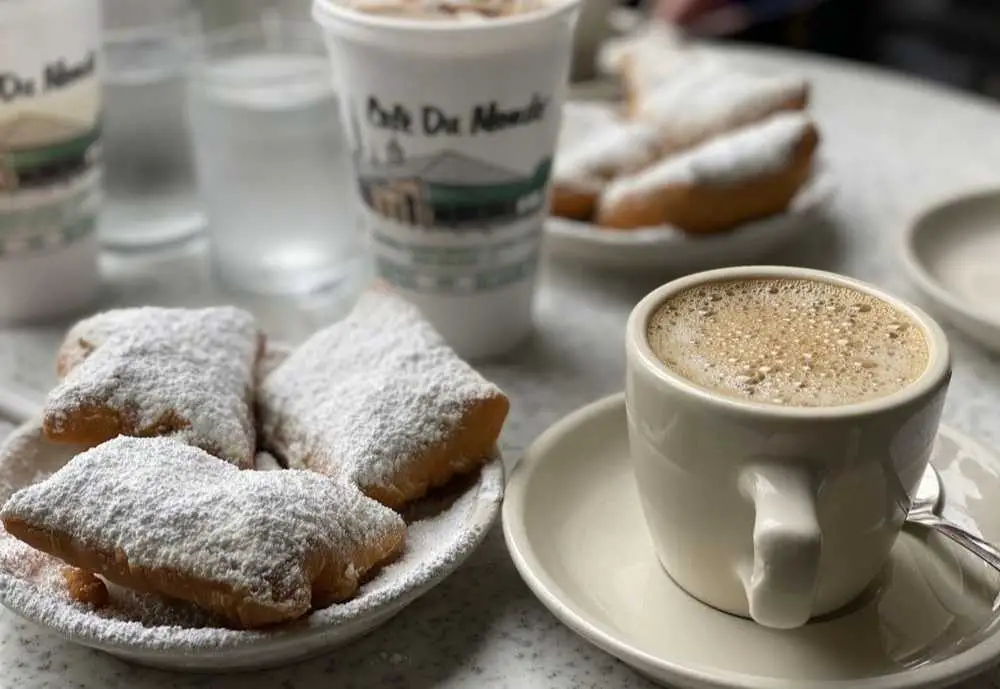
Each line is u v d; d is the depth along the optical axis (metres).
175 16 0.55
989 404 0.43
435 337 0.37
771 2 1.08
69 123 0.46
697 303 0.33
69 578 0.31
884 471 0.29
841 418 0.28
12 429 0.41
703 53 0.71
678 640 0.31
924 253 0.50
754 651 0.31
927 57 1.25
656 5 1.00
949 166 0.64
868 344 0.31
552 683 0.31
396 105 0.41
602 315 0.50
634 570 0.34
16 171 0.45
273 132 0.48
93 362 0.36
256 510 0.30
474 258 0.43
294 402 0.37
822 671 0.30
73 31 0.45
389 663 0.32
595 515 0.36
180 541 0.29
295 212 0.50
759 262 0.53
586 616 0.30
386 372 0.36
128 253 0.55
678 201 0.50
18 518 0.30
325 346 0.38
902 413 0.28
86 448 0.35
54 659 0.32
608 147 0.56
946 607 0.32
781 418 0.28
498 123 0.41
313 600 0.30
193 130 0.50
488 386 0.35
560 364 0.46
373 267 0.46
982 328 0.43
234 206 0.50
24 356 0.46
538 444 0.37
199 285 0.52
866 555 0.31
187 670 0.31
